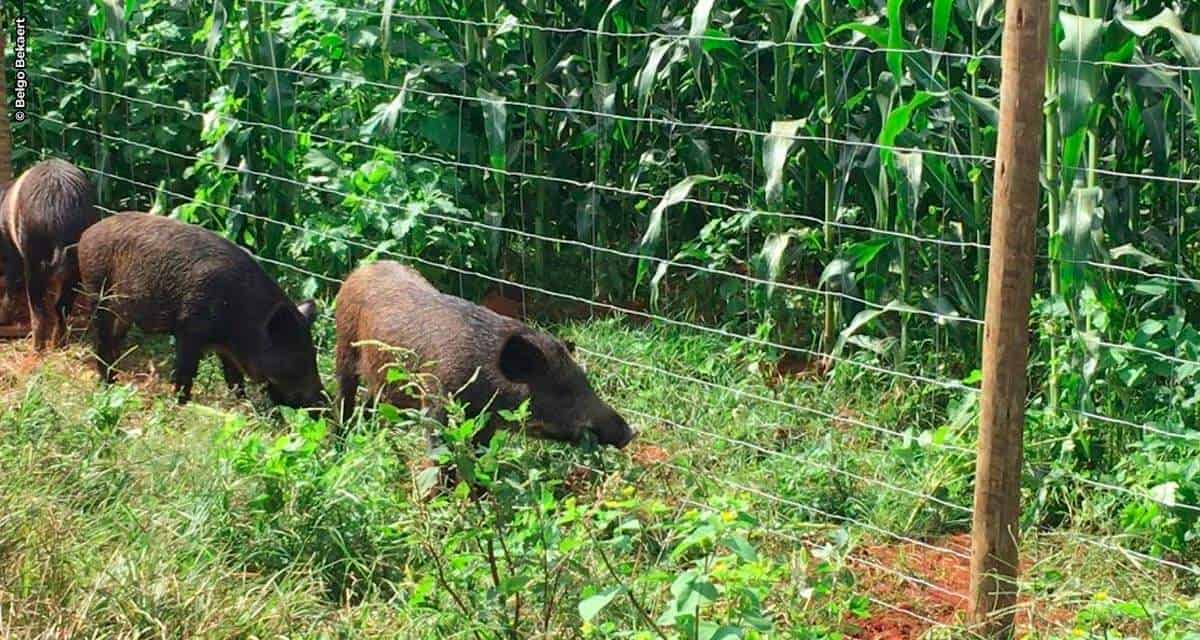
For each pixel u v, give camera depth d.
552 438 5.57
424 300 5.78
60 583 4.05
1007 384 3.91
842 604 4.41
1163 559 4.95
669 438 6.07
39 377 5.77
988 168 6.66
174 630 3.89
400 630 4.07
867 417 6.33
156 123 8.94
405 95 7.98
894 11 5.67
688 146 7.91
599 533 4.41
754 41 7.37
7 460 4.79
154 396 6.17
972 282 7.00
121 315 6.78
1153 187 6.81
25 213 7.42
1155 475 5.11
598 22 7.95
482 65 7.96
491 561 3.85
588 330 7.42
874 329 7.07
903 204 6.32
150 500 4.73
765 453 5.95
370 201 7.59
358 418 6.02
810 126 6.95
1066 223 5.36
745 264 7.73
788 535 4.85
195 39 8.37
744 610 3.52
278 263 7.75
